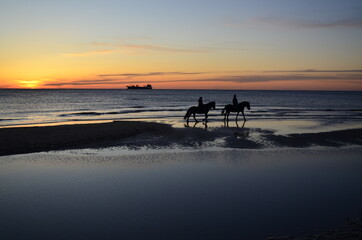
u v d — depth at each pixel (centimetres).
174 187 885
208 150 1447
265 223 641
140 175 1011
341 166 1162
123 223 641
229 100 8594
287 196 816
